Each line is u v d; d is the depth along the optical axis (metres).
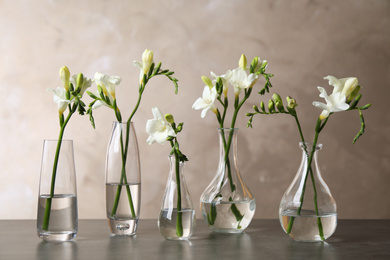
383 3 2.72
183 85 2.68
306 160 1.40
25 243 1.41
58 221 1.41
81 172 2.70
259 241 1.43
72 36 2.68
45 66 2.68
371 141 2.73
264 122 2.70
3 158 2.70
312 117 2.71
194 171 2.70
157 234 1.53
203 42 2.68
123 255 1.29
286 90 2.70
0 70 2.68
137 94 2.68
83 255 1.29
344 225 1.67
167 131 1.42
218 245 1.39
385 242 1.43
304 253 1.30
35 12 2.68
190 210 1.44
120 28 2.68
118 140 1.49
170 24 2.68
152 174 2.70
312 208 1.38
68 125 2.69
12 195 2.71
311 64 2.70
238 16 2.69
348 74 2.72
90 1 2.68
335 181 2.75
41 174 1.42
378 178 2.75
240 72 1.49
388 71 2.73
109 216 1.49
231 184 1.50
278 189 2.72
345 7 2.71
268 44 2.69
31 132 2.70
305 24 2.70
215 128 2.69
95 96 1.48
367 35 2.72
